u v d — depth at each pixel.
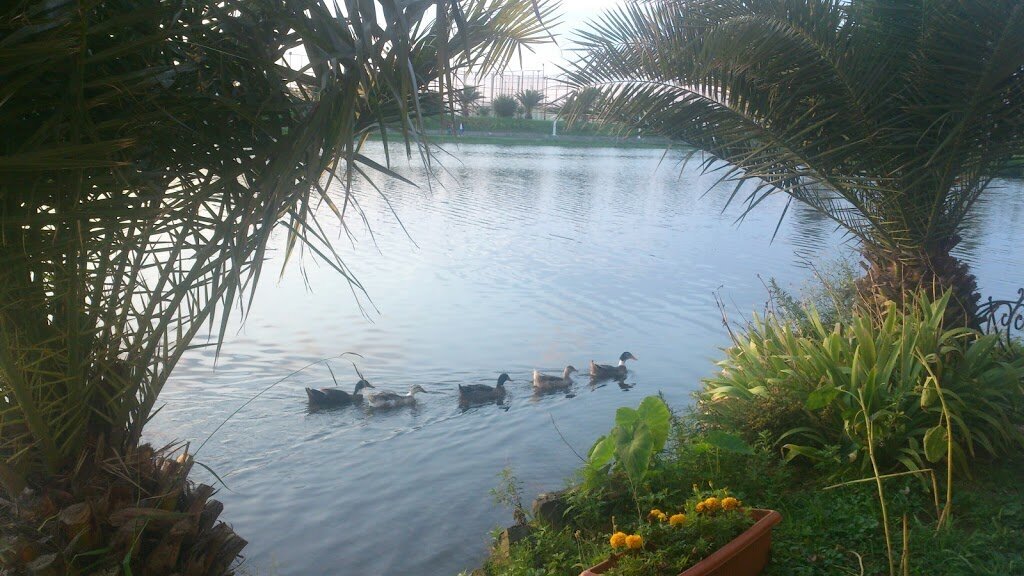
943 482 6.61
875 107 7.77
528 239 32.06
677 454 7.15
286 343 17.42
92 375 4.20
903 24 7.32
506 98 102.69
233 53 3.53
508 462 11.88
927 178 8.27
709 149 9.38
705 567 4.64
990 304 8.73
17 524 3.99
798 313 10.87
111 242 3.89
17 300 3.73
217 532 4.57
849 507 6.10
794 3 7.34
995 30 6.81
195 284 4.06
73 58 3.02
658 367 16.70
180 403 13.88
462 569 8.57
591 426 13.51
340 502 10.40
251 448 12.22
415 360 16.84
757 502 6.36
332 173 3.73
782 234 35.53
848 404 7.14
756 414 7.60
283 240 29.00
